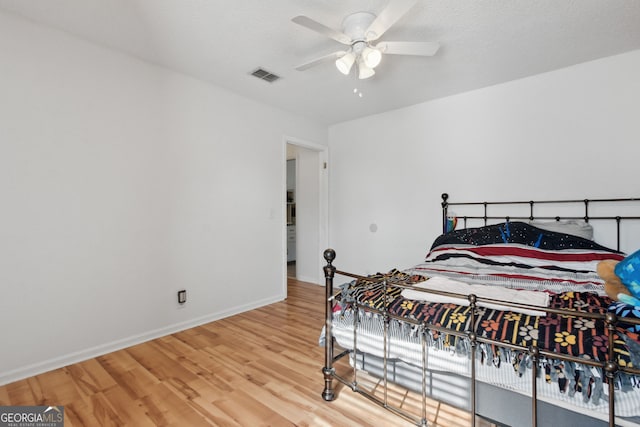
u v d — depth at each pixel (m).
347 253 4.04
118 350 2.28
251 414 1.55
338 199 4.14
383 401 1.57
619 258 2.12
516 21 1.90
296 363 2.08
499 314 1.24
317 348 2.31
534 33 2.04
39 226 1.94
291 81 2.81
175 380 1.86
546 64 2.48
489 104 2.92
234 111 3.08
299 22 1.58
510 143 2.81
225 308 3.02
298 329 2.69
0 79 1.81
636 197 2.29
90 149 2.16
